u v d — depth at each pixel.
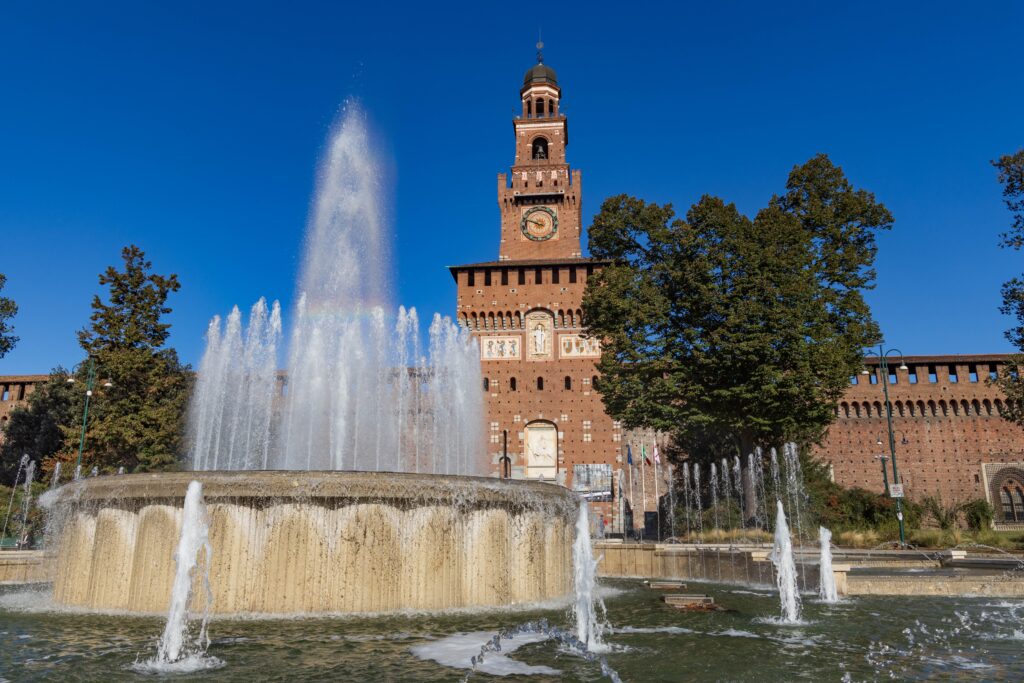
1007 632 10.85
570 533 14.42
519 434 54.69
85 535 12.19
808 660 8.63
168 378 42.91
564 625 10.70
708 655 8.85
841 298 37.03
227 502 11.13
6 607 11.89
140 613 11.19
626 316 35.56
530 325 56.62
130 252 43.62
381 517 11.49
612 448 53.81
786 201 40.47
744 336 32.91
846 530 32.53
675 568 20.77
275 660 8.10
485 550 12.41
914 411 53.75
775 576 17.45
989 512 39.19
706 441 41.12
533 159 67.81
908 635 10.55
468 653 8.53
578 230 62.28
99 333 42.28
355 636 9.45
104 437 39.53
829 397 34.28
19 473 46.28
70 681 7.20
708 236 36.25
